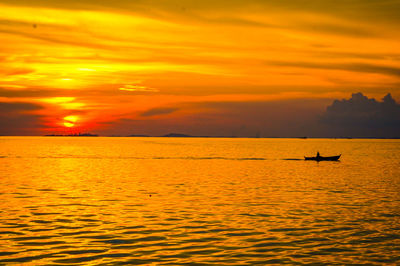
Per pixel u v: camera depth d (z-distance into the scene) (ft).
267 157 390.42
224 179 194.49
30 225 99.04
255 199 135.54
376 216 110.22
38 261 74.08
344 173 230.48
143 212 114.01
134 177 202.28
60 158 363.76
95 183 177.27
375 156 427.33
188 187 164.66
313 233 93.09
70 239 87.61
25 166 271.69
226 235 91.15
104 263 73.46
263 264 73.31
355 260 75.56
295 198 138.10
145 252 79.46
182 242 85.92
